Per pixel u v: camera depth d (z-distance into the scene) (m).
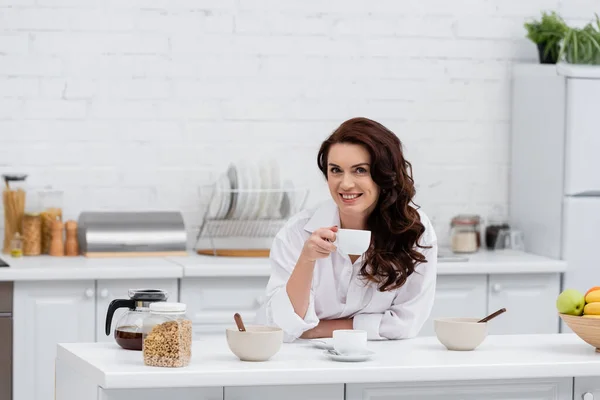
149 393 2.29
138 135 4.83
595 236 4.68
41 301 4.10
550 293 4.62
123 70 4.80
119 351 2.55
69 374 2.56
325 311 3.01
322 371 2.32
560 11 5.21
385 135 2.78
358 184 2.77
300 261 2.71
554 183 4.73
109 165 4.81
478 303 4.53
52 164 4.76
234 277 4.28
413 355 2.56
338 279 2.96
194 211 4.90
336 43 4.99
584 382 2.53
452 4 5.11
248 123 4.93
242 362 2.41
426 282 2.98
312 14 4.96
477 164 5.17
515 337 2.91
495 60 5.16
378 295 2.98
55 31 4.73
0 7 4.66
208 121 4.89
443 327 2.65
